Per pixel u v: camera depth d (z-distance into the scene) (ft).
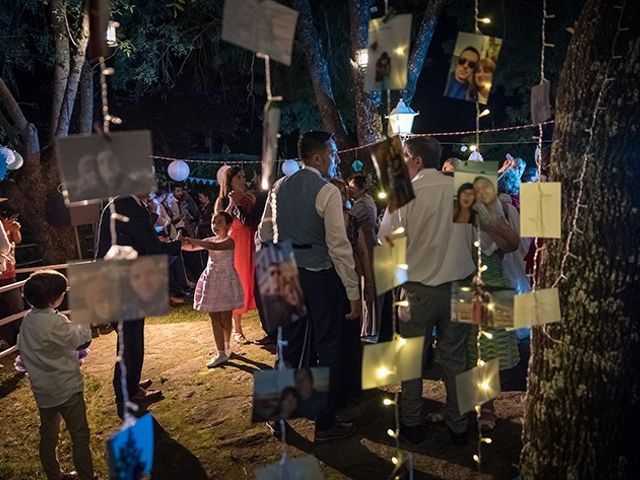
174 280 26.20
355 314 10.90
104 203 13.67
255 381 5.17
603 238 7.66
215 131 49.62
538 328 8.52
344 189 13.46
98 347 18.79
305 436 11.73
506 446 10.78
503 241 9.62
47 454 10.62
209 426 12.60
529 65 34.58
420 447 10.94
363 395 13.30
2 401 15.20
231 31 4.75
